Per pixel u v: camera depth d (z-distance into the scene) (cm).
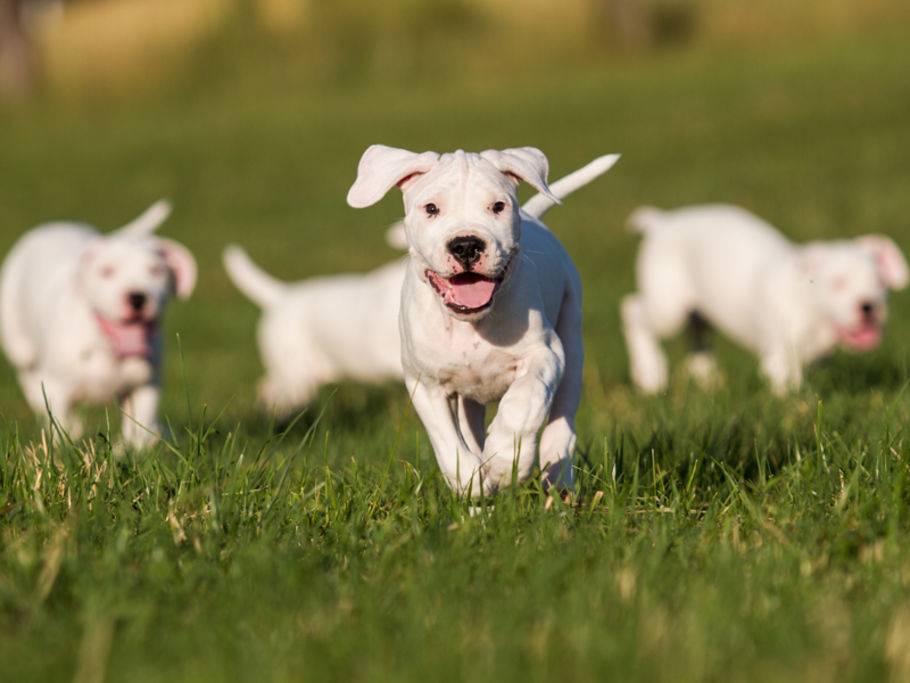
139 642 507
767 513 669
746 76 4669
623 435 812
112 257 1134
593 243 2561
